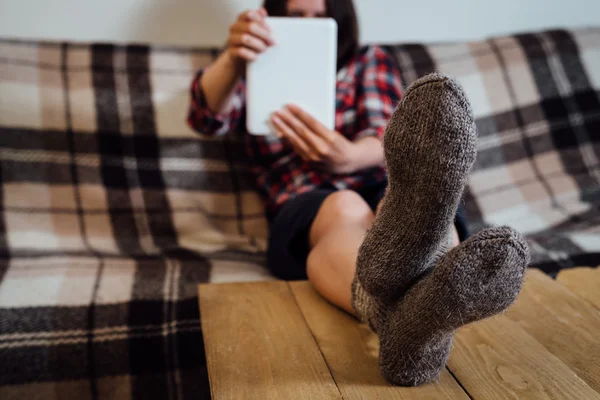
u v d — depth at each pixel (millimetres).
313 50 1140
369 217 1017
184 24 1475
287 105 1139
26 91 1273
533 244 1268
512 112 1489
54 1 1398
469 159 658
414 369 703
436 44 1522
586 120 1521
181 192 1345
